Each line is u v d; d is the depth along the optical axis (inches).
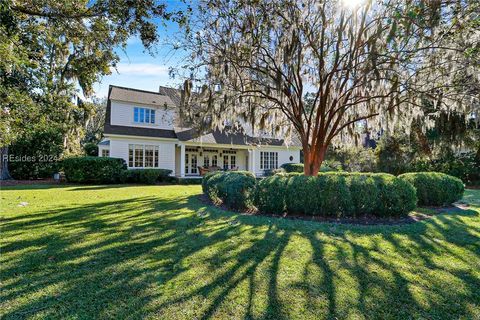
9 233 164.9
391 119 292.2
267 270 113.9
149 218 205.6
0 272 110.8
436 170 569.3
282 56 271.3
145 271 112.9
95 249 138.4
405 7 206.1
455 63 242.4
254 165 718.5
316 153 308.7
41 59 301.3
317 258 126.7
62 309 85.4
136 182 563.8
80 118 597.0
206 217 208.4
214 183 280.5
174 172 646.5
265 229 173.9
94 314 83.0
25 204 269.7
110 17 223.9
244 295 94.2
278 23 239.8
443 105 293.3
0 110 263.7
